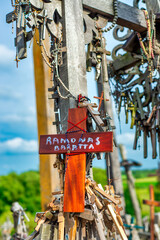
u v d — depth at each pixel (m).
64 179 3.43
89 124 3.53
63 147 3.42
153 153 5.70
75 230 3.29
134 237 6.50
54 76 3.86
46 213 3.44
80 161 3.34
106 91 4.16
